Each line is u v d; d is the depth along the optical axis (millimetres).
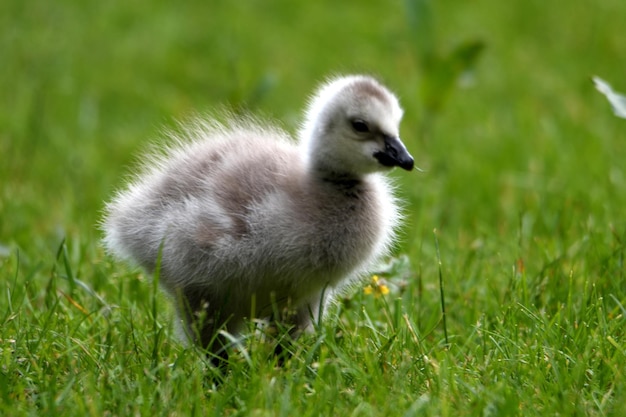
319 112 11078
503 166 19953
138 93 25547
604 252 13242
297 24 31484
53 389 9391
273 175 10938
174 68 27578
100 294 12625
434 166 19625
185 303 10898
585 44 29078
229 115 12789
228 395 9516
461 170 19688
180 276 10781
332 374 10047
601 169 18547
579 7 31953
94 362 10359
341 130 10867
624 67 27062
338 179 11008
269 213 10539
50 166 19953
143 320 11805
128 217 11398
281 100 24547
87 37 29703
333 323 11398
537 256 13992
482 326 11117
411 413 8953
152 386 9695
